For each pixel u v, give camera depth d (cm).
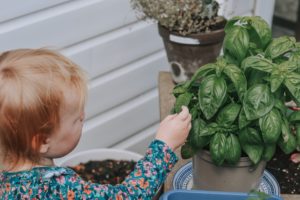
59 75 124
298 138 151
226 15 270
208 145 153
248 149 147
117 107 255
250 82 151
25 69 123
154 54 257
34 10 209
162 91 215
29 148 125
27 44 213
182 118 141
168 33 209
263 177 168
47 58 127
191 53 208
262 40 160
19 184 126
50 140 126
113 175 225
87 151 229
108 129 256
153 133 278
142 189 132
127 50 245
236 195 140
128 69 250
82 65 232
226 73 148
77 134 132
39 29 213
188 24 207
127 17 238
